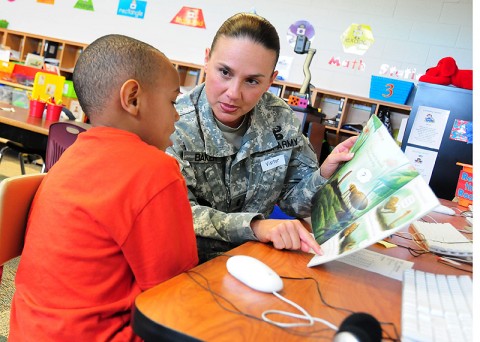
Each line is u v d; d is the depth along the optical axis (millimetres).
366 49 5098
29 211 927
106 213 738
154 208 748
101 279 761
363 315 521
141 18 5859
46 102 3064
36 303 780
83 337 735
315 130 2887
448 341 548
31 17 6281
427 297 709
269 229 942
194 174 1218
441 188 2730
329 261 854
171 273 773
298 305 643
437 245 1120
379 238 743
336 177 1081
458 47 4797
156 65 869
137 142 813
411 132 2775
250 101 1169
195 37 5695
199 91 1301
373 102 4848
